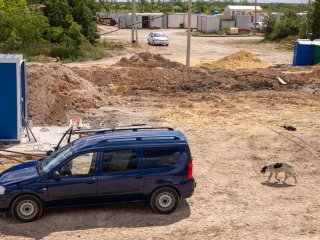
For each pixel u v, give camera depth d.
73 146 10.81
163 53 49.59
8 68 15.33
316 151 15.71
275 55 50.12
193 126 19.09
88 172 10.29
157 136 10.68
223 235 9.62
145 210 10.80
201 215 10.58
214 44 60.22
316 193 11.98
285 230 9.88
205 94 25.81
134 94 26.06
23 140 15.96
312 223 10.21
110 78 28.92
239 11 88.62
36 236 9.55
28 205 10.10
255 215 10.60
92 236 9.54
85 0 50.06
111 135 10.87
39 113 19.16
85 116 20.34
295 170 13.80
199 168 13.97
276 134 17.84
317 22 56.91
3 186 10.02
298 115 21.25
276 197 11.67
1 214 10.55
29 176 10.25
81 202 10.32
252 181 12.87
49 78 21.75
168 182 10.46
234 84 28.00
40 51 42.59
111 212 10.69
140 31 75.81
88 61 42.25
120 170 10.40
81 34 45.75
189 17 34.78
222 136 17.64
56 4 47.62
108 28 77.44
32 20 43.91
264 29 68.00
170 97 25.30
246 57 40.91
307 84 28.53
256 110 22.22
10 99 15.47
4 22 43.16
